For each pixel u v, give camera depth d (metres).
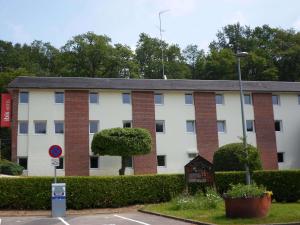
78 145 38.06
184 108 41.00
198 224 15.30
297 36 67.44
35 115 37.97
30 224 16.22
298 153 42.81
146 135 35.88
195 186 22.48
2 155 50.75
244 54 25.47
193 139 40.53
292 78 64.50
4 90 57.94
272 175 23.81
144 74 70.56
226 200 16.22
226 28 76.12
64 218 18.61
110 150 34.75
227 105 42.00
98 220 17.34
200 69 67.94
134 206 22.77
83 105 38.94
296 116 43.62
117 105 39.69
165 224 15.41
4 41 73.62
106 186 22.69
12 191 21.64
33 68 69.44
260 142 41.91
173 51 73.44
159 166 39.44
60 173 37.28
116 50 67.12
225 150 30.06
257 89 42.66
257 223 14.66
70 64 65.94
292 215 16.03
